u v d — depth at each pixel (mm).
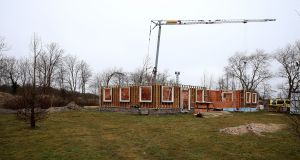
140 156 10000
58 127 16828
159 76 61875
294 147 11539
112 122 20094
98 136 13914
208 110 34250
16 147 11164
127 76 67250
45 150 10672
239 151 10820
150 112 26750
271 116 28219
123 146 11570
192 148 11297
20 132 14711
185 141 12711
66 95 47406
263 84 60688
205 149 11133
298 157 10008
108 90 31453
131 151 10719
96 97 65188
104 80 70438
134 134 14625
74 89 66375
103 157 9789
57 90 49906
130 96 29141
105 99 31750
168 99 28281
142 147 11414
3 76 58250
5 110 29141
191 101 31969
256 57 62875
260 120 23125
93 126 17703
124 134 14617
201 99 33625
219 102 36812
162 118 23438
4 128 16031
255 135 14242
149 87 27578
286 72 51719
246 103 39656
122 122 20156
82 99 49312
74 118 22500
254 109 41656
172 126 17922
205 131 15734
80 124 18625
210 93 35969
